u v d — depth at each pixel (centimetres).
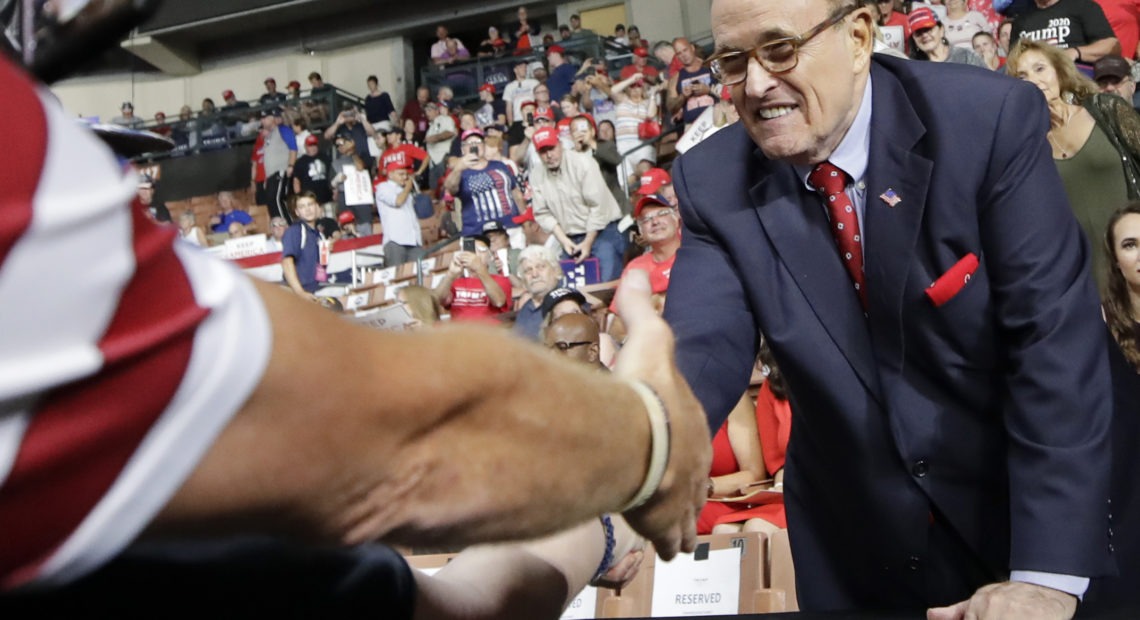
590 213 700
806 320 155
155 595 54
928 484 154
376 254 896
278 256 922
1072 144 356
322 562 63
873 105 152
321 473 46
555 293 405
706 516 346
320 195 1184
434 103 1271
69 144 39
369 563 65
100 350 38
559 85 1162
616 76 1198
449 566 80
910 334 151
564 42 1249
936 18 614
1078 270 147
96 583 52
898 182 147
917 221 147
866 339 154
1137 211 303
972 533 154
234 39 1616
